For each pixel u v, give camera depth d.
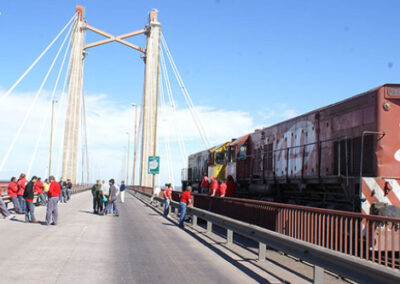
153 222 18.97
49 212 16.36
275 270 8.39
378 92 11.93
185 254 10.23
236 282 7.35
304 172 16.19
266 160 20.12
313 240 8.84
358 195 11.14
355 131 12.93
